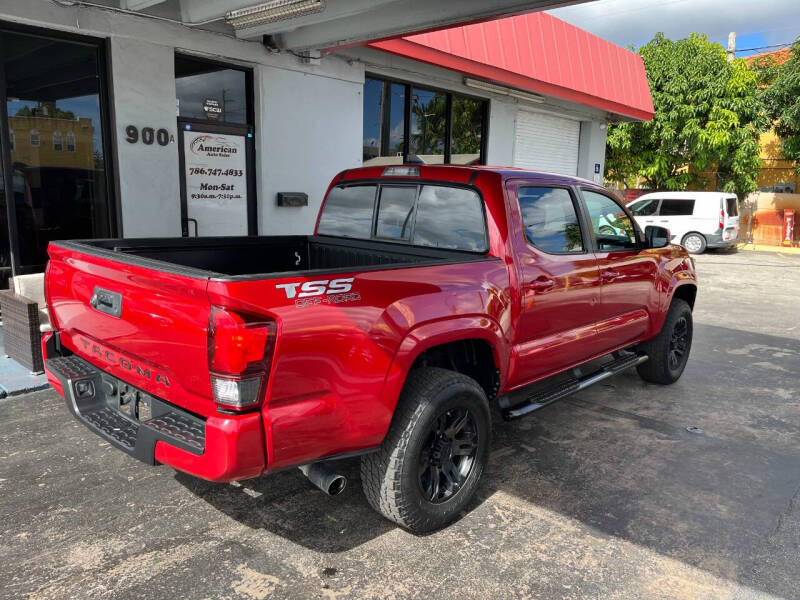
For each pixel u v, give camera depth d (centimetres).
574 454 416
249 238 441
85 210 662
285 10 557
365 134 948
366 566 285
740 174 2152
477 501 349
